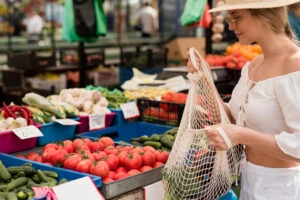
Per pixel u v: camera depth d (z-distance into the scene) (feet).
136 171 8.26
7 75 24.90
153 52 27.89
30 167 8.13
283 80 6.27
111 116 11.88
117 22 36.47
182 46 33.40
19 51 28.78
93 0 18.53
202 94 7.25
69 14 18.49
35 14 31.24
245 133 6.25
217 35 19.53
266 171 6.80
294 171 6.70
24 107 10.28
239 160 7.26
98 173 7.84
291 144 6.04
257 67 6.91
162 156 8.88
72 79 25.27
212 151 6.84
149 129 12.08
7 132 9.36
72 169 8.13
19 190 7.47
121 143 9.68
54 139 10.36
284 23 6.52
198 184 6.90
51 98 11.97
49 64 25.30
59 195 6.86
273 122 6.46
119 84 26.81
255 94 6.62
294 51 6.48
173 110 11.81
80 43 19.94
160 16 37.76
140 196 8.00
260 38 6.60
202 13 17.93
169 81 14.49
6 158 8.93
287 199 6.68
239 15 6.52
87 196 7.09
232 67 16.05
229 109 7.43
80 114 11.30
